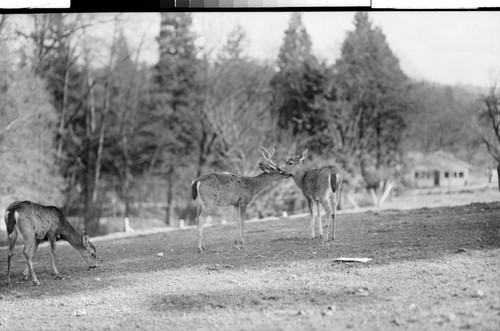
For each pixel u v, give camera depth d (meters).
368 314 5.78
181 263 9.03
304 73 21.38
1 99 18.73
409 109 20.23
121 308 6.81
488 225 9.42
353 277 7.12
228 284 7.37
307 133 20.97
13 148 19.12
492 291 6.17
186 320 6.12
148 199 24.61
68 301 7.36
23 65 20.42
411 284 6.64
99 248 11.96
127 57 23.95
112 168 24.64
